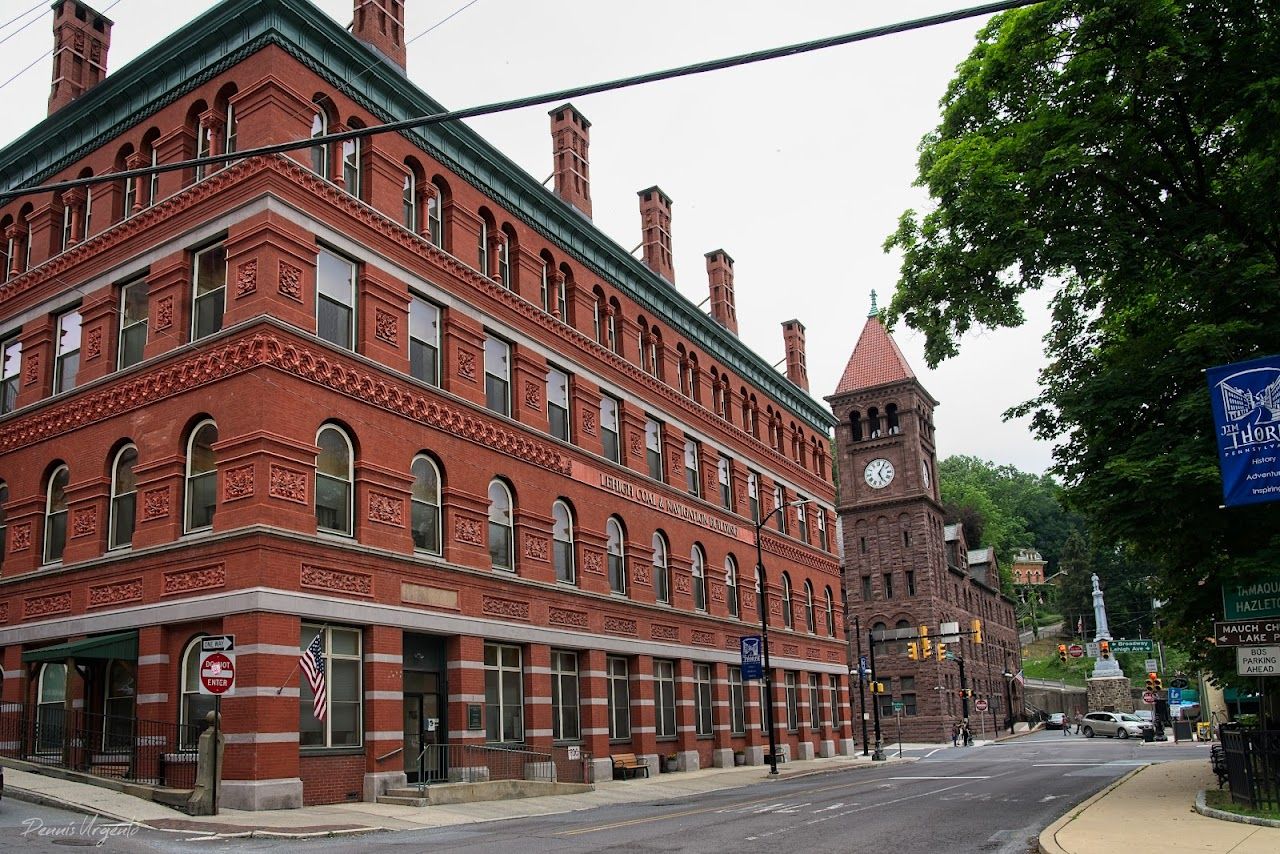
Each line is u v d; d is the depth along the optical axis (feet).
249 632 67.92
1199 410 65.46
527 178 104.63
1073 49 72.95
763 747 141.18
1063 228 75.10
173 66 83.97
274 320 73.26
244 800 65.77
